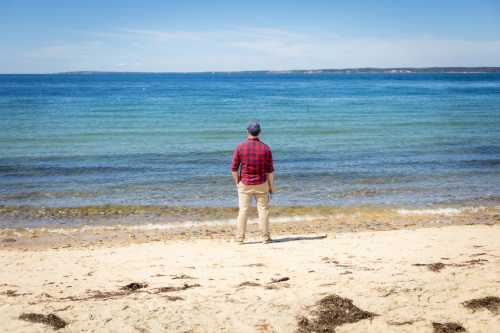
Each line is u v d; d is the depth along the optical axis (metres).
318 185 13.71
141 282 5.79
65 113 36.38
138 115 35.03
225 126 28.05
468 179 14.50
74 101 52.91
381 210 11.33
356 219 10.61
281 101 54.91
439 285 5.05
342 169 15.87
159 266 6.71
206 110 40.59
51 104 47.44
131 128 26.78
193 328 4.09
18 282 5.97
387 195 12.66
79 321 4.20
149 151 19.33
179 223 10.24
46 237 9.19
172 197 12.35
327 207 11.55
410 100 54.88
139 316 4.32
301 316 4.32
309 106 45.75
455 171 15.62
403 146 20.73
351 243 8.09
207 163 16.89
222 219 10.59
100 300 4.89
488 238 8.38
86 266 6.87
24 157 17.75
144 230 9.71
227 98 61.69
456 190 13.22
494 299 4.56
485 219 10.62
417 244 7.87
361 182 14.08
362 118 33.06
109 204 11.66
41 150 19.33
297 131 25.72
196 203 11.82
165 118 32.84
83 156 18.08
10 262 7.17
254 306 4.58
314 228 9.86
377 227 9.96
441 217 10.77
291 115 35.56
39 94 70.44
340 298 4.63
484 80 160.12
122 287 5.54
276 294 4.94
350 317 4.27
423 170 15.77
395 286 5.07
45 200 11.96
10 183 13.69
